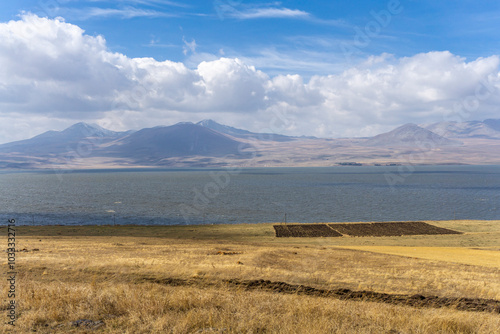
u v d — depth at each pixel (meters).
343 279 22.20
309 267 27.98
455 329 12.36
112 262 23.27
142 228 88.19
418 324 12.34
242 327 10.92
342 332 10.95
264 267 26.14
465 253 52.50
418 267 32.09
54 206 157.38
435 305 17.62
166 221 120.62
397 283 21.88
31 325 10.76
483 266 36.12
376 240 74.94
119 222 116.25
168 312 12.40
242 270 22.48
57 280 18.89
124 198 193.62
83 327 10.77
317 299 16.58
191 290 16.31
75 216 128.50
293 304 14.23
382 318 12.96
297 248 49.53
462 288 21.05
